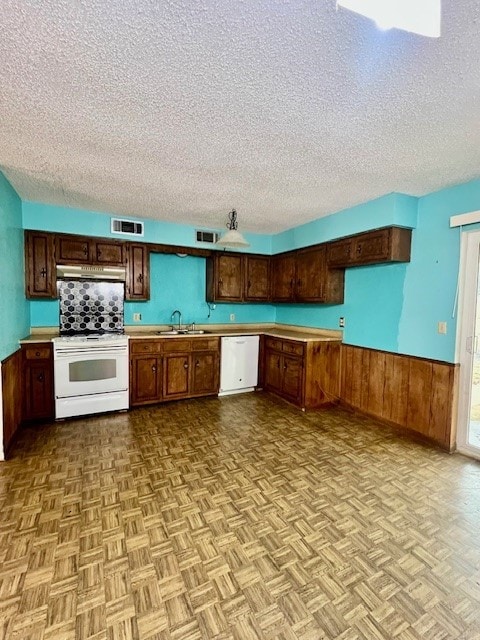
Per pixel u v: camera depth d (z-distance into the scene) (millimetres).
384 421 3520
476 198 2711
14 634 1261
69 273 3742
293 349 4152
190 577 1542
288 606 1401
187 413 3812
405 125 1885
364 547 1751
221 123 1892
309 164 2436
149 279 4242
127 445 2947
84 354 3598
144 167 2535
